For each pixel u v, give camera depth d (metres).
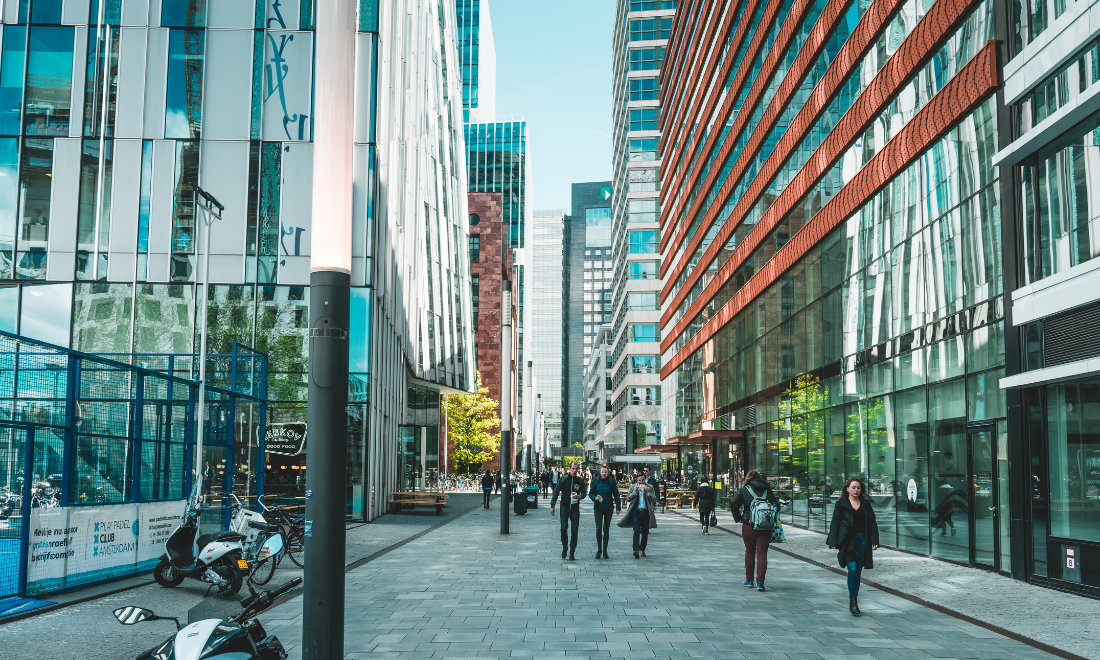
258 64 26.70
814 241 25.83
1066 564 12.52
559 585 12.70
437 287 45.50
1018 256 14.24
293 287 26.11
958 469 16.34
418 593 11.86
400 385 37.03
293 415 25.55
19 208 25.75
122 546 12.56
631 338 83.12
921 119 17.92
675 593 11.91
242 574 11.55
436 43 46.56
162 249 25.86
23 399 14.46
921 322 18.17
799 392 27.81
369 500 27.02
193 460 16.70
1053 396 13.15
